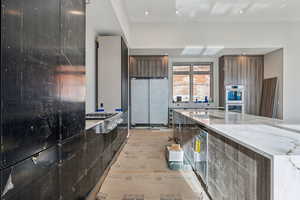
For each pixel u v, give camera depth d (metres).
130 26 6.27
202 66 8.05
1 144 0.85
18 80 0.97
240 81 7.19
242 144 1.36
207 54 7.26
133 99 7.37
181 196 2.42
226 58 7.22
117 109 4.71
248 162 1.37
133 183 2.80
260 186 1.21
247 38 6.26
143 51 6.75
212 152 2.18
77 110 1.79
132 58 7.37
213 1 4.91
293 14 5.69
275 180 1.02
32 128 1.08
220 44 6.27
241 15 5.75
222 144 1.86
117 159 3.90
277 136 1.56
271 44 6.22
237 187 1.54
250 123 2.32
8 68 0.90
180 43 6.29
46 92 1.24
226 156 1.76
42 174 1.18
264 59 7.19
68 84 1.60
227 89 7.12
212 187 2.19
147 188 2.65
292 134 1.63
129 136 6.13
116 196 2.43
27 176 1.03
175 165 3.40
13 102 0.93
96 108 4.89
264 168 1.17
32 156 1.08
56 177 1.36
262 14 5.68
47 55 1.25
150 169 3.36
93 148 2.30
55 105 1.36
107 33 4.99
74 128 1.71
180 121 4.37
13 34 0.93
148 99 7.38
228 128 1.94
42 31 1.19
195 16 5.82
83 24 1.99
